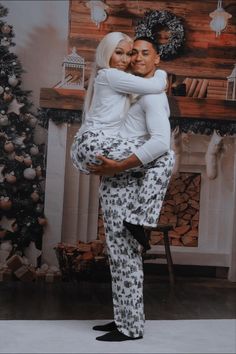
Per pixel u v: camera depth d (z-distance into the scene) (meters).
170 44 6.02
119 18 6.05
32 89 6.05
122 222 3.33
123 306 3.36
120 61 3.40
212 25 6.10
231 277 6.10
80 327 3.66
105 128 3.34
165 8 6.09
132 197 3.35
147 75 3.47
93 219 6.15
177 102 5.98
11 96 5.84
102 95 3.36
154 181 3.29
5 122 5.77
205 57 6.10
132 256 3.35
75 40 6.02
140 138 3.35
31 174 5.79
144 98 3.29
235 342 3.39
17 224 5.85
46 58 6.07
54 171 5.96
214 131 6.08
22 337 3.35
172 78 6.08
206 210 6.30
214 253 6.21
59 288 5.30
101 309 4.46
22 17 6.07
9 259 5.69
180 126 6.04
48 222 5.95
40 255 5.93
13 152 5.83
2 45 5.86
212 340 3.42
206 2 6.11
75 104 5.93
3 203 5.73
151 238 6.21
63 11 6.09
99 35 6.04
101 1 6.03
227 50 6.11
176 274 6.20
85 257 5.54
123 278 3.35
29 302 4.62
